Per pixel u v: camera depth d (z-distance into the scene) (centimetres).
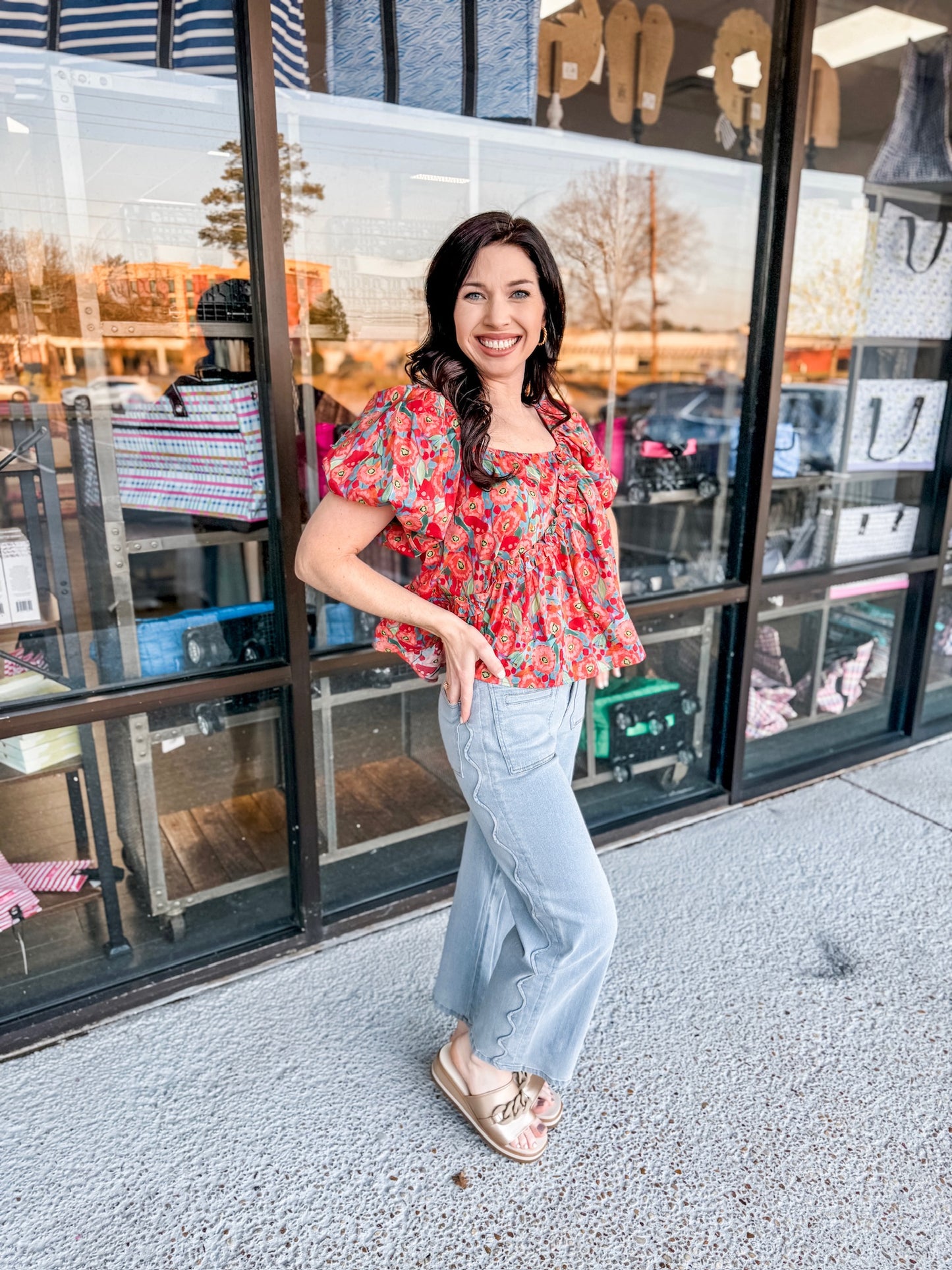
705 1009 169
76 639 163
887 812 245
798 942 189
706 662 244
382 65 179
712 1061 156
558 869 118
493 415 116
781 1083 152
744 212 237
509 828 118
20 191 147
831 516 256
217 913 188
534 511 111
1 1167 135
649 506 256
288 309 179
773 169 211
